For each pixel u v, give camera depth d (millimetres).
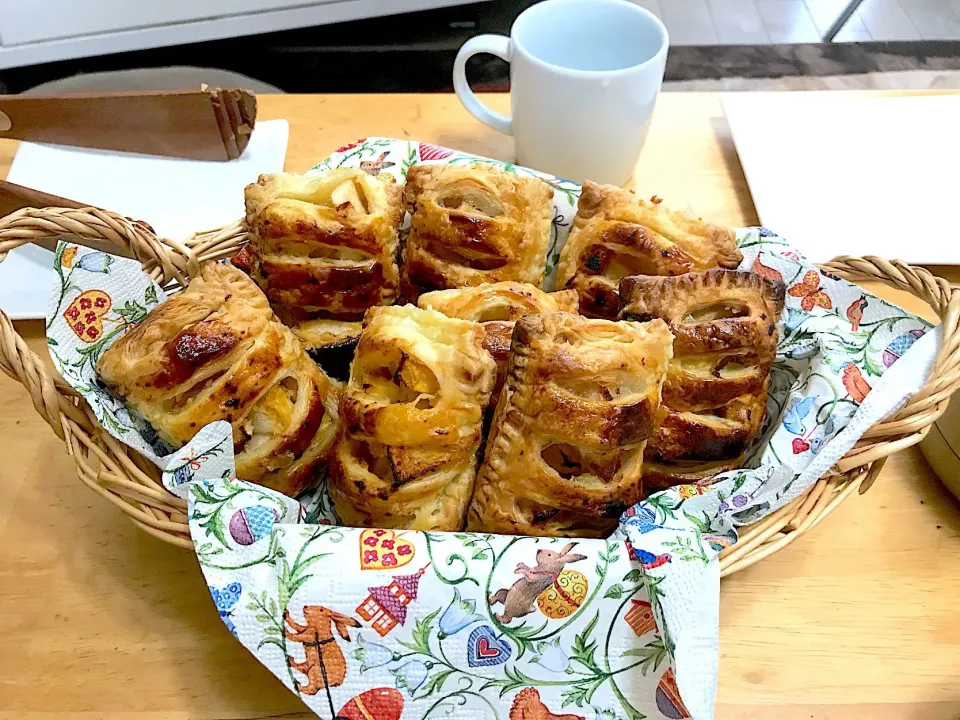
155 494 260
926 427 275
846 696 271
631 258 335
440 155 413
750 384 298
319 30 790
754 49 644
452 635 241
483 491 274
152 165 465
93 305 301
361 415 272
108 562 302
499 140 499
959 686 274
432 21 794
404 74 756
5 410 352
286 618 240
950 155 461
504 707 249
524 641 243
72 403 282
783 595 297
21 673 272
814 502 271
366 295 335
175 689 269
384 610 239
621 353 259
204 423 274
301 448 294
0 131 466
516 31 419
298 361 297
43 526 313
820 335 314
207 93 440
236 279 294
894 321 320
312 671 240
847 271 337
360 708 241
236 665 275
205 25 752
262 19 761
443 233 329
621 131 421
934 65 619
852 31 651
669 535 248
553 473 260
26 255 400
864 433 272
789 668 277
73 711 263
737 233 358
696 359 296
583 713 249
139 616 287
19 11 702
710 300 297
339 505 292
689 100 522
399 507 275
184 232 432
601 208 338
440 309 303
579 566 242
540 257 346
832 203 436
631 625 244
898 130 476
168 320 280
